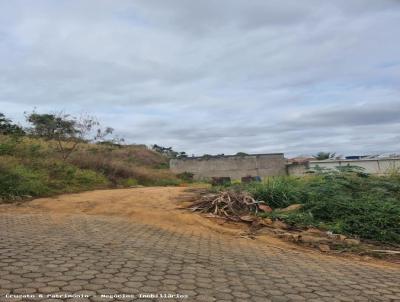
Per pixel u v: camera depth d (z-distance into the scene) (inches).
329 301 164.7
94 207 429.7
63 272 177.9
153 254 228.7
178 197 486.3
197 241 288.7
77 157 739.4
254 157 1542.8
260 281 187.9
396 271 234.4
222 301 156.0
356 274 216.5
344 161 1333.7
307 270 218.1
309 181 470.6
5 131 852.0
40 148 714.2
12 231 278.8
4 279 163.9
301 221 348.5
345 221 340.5
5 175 490.6
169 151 2103.8
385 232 315.6
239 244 288.7
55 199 470.0
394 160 1232.8
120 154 1074.7
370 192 411.2
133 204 442.9
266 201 409.7
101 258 207.5
